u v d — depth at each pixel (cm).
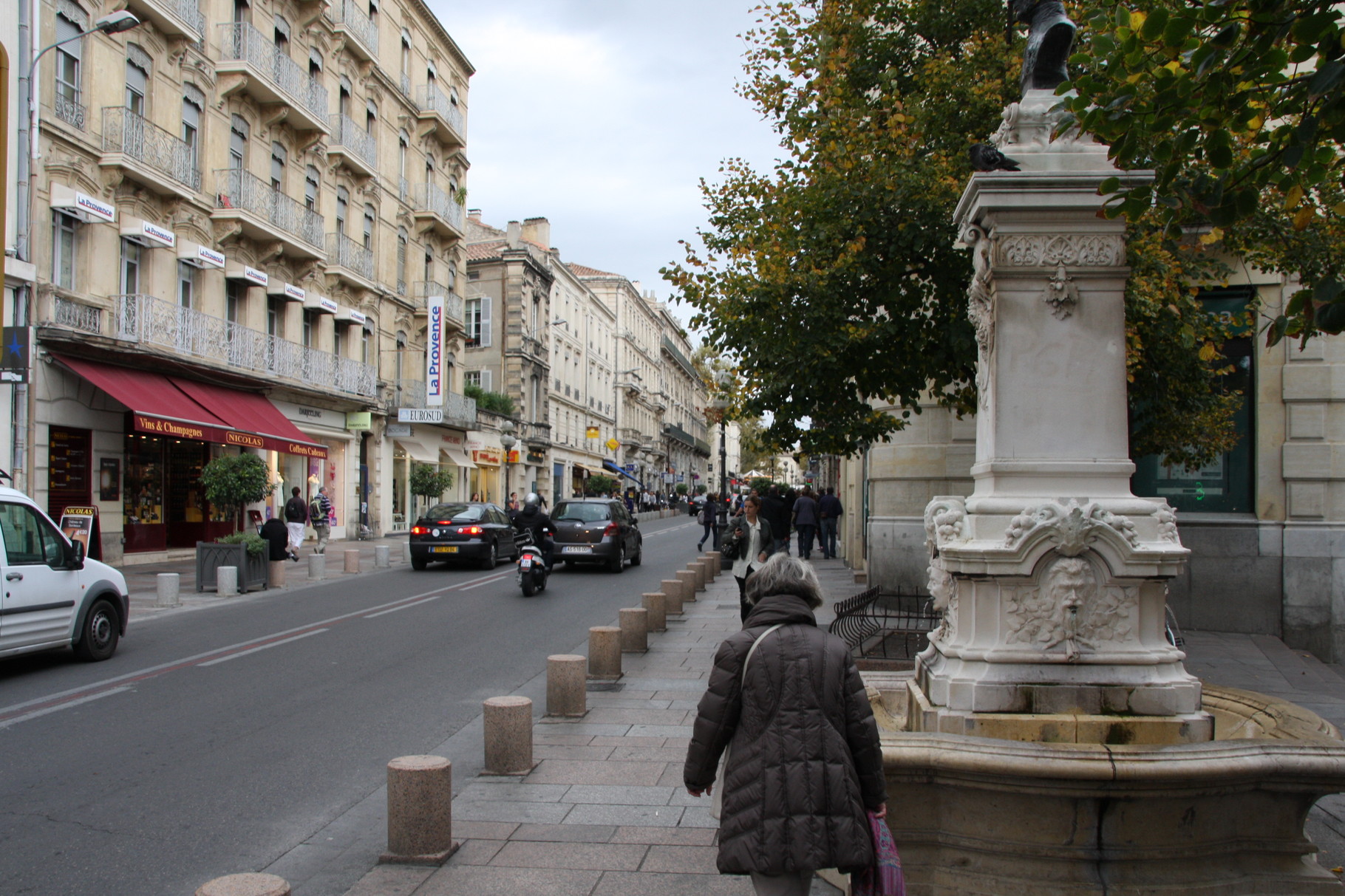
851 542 2173
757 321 927
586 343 6500
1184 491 1204
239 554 1634
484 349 5053
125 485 2091
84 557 979
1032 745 376
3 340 1482
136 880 434
